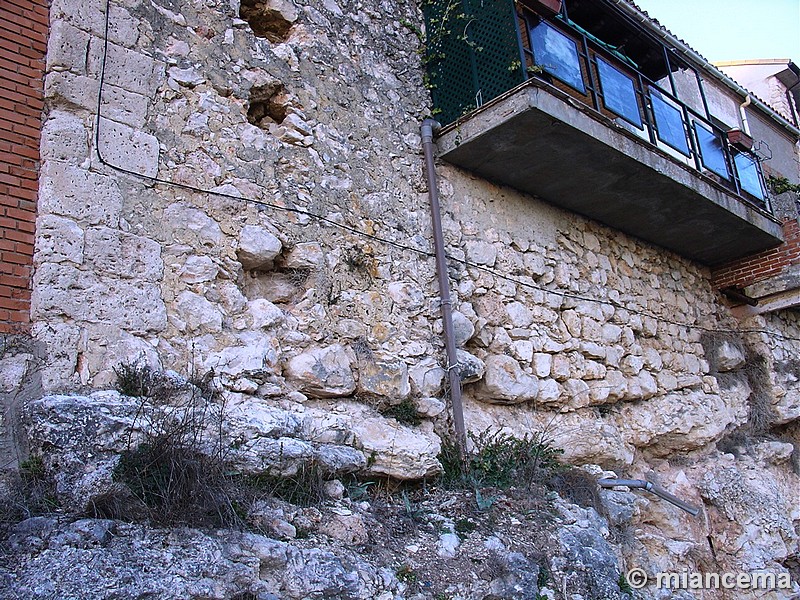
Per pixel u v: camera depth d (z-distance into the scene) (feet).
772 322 34.53
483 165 23.57
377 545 14.57
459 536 16.08
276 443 14.39
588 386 24.89
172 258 15.76
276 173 18.49
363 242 20.02
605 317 26.73
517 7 22.74
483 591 14.55
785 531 26.86
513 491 18.63
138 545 11.23
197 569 11.19
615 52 28.12
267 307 17.11
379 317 19.61
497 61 22.47
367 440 17.25
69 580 10.19
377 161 21.39
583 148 22.82
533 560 16.08
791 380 33.47
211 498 12.39
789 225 32.12
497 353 22.35
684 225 29.17
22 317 13.39
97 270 14.42
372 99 22.06
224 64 18.22
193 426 12.98
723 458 28.86
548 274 25.11
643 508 24.54
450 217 22.77
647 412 26.84
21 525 11.30
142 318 14.83
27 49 14.73
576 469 21.91
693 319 31.63
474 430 20.63
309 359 17.33
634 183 25.25
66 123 14.67
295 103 19.61
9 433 12.53
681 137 28.48
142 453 12.37
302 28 20.74
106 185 14.97
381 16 23.66
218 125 17.57
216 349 15.84
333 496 15.37
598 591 16.42
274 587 12.16
